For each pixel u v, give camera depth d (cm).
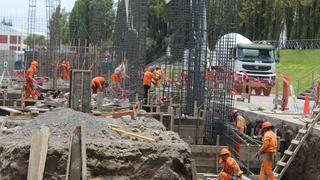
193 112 2622
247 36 6694
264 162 1880
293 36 6525
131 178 1351
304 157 2166
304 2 6312
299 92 4431
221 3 2691
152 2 6544
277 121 2544
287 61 6025
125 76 3319
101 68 4116
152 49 6575
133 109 2230
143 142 1423
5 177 1315
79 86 1981
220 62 2664
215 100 2630
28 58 4388
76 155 1292
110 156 1338
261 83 4181
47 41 4534
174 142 1469
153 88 3038
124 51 3691
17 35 7806
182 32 2853
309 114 2647
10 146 1328
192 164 1420
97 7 5416
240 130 2520
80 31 7519
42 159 1261
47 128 1320
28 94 2717
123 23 3791
